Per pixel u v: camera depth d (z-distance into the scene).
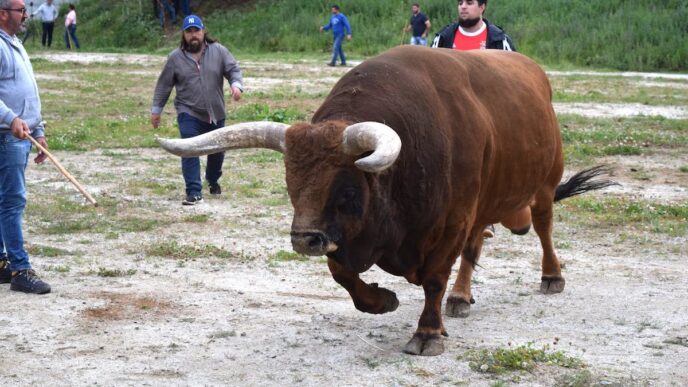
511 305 16.42
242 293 16.89
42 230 21.77
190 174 24.77
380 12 91.62
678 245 21.09
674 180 29.06
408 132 12.41
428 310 13.66
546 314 15.84
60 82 58.22
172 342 14.09
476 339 14.38
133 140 36.16
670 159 32.78
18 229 16.62
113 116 43.41
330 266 13.09
